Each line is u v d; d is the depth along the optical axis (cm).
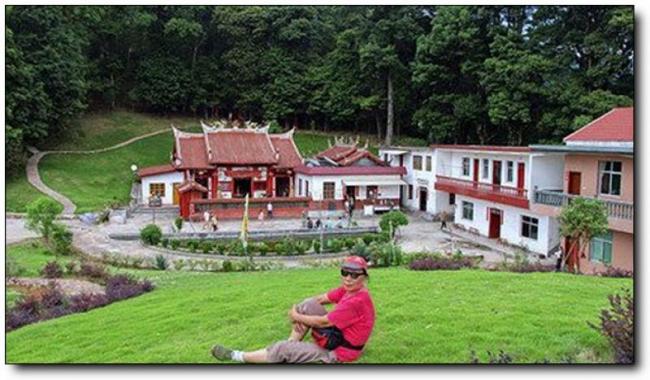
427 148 4759
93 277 2159
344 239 3459
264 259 3056
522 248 3481
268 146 5253
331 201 4850
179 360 904
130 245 3381
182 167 4928
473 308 1144
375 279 1539
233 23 7406
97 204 4703
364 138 7319
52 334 1204
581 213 2334
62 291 1750
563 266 2797
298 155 5366
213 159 4966
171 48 7619
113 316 1305
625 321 891
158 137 6738
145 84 7269
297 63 7481
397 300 1220
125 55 7531
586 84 4847
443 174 4631
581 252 2789
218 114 7856
